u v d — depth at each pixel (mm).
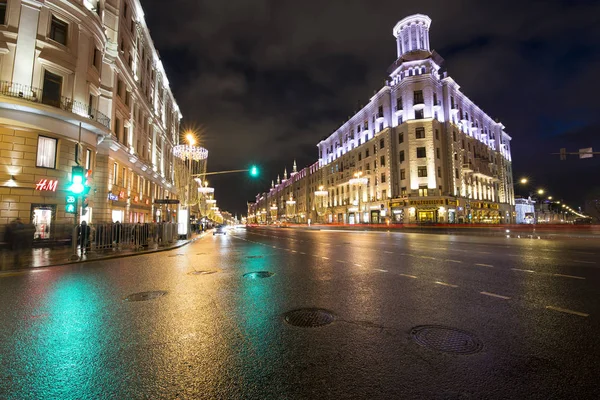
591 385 2795
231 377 3045
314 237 28562
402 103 49750
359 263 10562
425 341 3844
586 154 22562
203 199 61594
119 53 24312
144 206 32281
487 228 39625
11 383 2973
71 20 18891
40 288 7242
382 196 52875
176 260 12453
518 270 8641
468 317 4730
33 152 16719
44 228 16062
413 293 6258
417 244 18188
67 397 2740
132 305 5664
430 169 46188
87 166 20141
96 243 15203
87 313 5191
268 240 25344
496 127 67500
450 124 49000
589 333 4027
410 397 2664
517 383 2852
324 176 78125
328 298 5953
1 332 4328
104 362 3389
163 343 3889
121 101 25594
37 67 17156
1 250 13570
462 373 3049
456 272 8516
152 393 2789
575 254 12133
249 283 7473
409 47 53156
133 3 28656
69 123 18203
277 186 137250
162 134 41438
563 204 101062
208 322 4656
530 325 4348
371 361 3336
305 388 2828
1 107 15703
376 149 54750
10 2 16625
